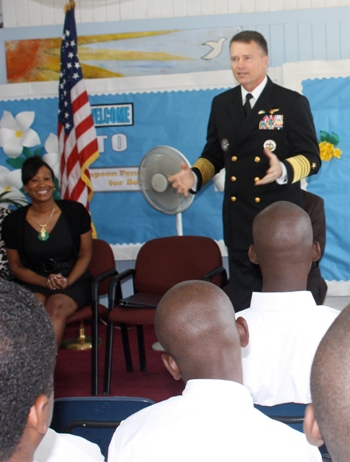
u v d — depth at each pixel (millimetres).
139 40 5781
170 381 4430
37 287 4422
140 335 4637
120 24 5789
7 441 884
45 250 4477
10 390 862
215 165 3766
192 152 5707
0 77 5977
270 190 3492
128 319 4078
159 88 5703
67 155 5516
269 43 5672
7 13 5930
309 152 3439
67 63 5465
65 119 5516
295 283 2326
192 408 1362
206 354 1505
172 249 4543
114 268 4727
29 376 875
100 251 4746
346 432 704
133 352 5137
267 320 2129
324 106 5477
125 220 5863
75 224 4531
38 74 5941
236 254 3580
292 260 2303
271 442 1305
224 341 1520
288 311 2115
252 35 3480
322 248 4230
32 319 897
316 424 794
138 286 4570
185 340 1501
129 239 5871
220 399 1367
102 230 5898
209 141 3760
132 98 5750
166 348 1553
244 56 3467
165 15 5766
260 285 3512
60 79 5516
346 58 5594
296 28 5629
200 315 1513
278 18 5641
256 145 3521
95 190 5879
